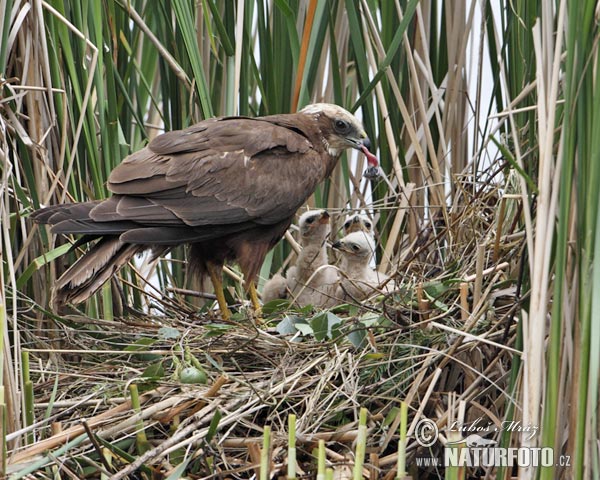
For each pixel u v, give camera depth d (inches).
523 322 274.1
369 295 391.2
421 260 422.9
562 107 281.0
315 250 422.3
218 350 343.6
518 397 281.6
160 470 286.7
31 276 376.5
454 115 429.4
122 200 359.3
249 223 383.2
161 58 428.8
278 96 438.3
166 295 422.9
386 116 422.3
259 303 405.4
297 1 431.8
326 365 325.1
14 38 361.4
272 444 288.8
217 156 376.8
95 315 386.0
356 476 258.7
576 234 258.8
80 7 382.9
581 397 245.1
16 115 364.8
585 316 246.7
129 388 303.3
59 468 279.0
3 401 269.4
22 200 359.6
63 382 336.8
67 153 379.6
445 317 338.6
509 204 371.6
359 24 427.2
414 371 324.5
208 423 296.0
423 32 428.1
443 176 424.8
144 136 411.8
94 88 404.8
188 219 365.7
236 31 409.4
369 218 449.7
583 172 252.1
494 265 351.6
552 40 270.1
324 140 414.6
